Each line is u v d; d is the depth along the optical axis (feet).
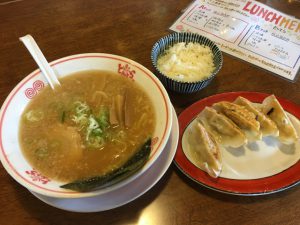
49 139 0.96
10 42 1.33
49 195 0.77
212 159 0.92
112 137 0.96
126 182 0.79
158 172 0.90
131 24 1.39
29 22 1.41
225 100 1.09
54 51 1.30
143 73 1.04
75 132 0.97
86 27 1.39
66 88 1.08
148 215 0.88
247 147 1.00
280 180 0.92
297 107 1.07
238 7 1.44
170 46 1.22
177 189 0.93
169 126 0.88
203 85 1.09
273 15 1.41
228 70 1.22
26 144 0.94
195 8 1.44
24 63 1.25
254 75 1.20
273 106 1.02
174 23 1.38
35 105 1.03
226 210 0.89
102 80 1.09
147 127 0.96
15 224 0.87
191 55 1.17
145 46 1.31
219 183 0.91
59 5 1.48
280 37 1.32
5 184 0.94
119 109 1.00
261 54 1.26
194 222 0.87
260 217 0.87
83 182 0.79
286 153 0.98
